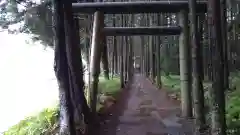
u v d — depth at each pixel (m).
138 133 5.75
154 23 13.91
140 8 7.22
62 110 4.49
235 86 9.50
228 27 11.15
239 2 10.73
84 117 5.75
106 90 10.75
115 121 6.72
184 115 7.27
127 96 10.45
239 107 6.75
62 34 4.40
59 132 4.62
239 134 4.96
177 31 7.68
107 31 7.83
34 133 5.02
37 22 6.46
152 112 7.76
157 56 13.45
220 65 4.09
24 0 6.11
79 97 5.69
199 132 5.68
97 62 7.14
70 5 5.44
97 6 7.20
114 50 15.09
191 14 6.03
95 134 5.67
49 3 6.39
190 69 7.50
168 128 6.17
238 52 12.88
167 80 15.78
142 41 20.14
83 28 8.88
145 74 20.81
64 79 4.42
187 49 7.50
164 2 7.25
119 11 7.30
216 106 4.15
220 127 4.12
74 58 5.59
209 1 4.18
